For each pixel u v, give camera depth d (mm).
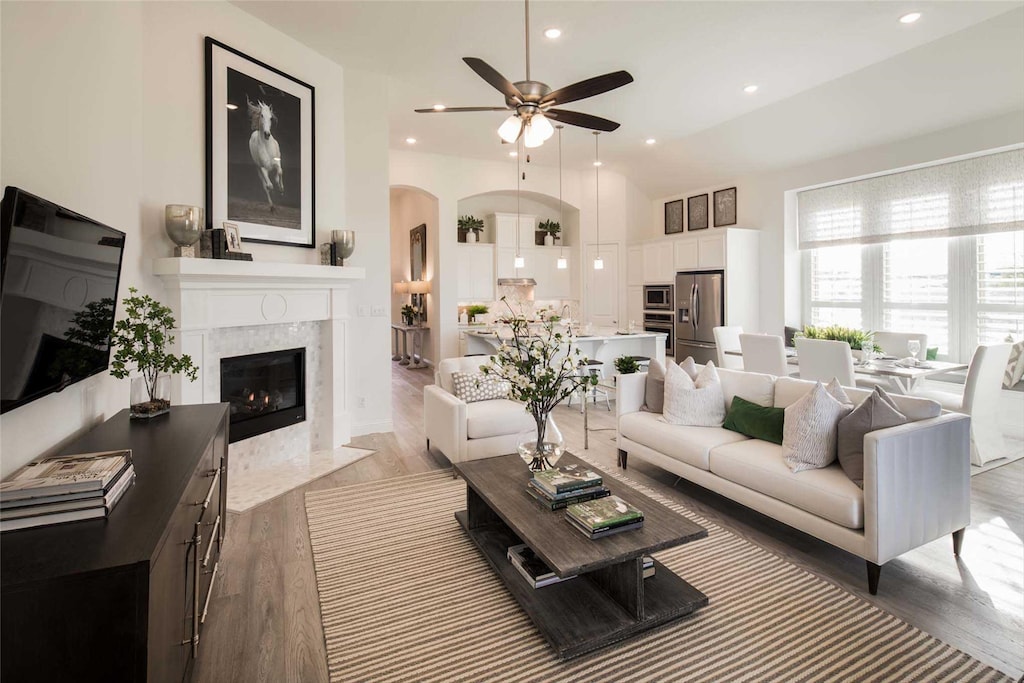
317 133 4223
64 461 1519
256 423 3809
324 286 4172
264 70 3713
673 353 7668
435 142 6695
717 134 6230
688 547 2705
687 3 3451
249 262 3422
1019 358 4562
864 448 2254
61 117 1983
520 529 2088
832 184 6145
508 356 2641
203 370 3289
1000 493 3355
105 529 1258
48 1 1891
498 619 2137
